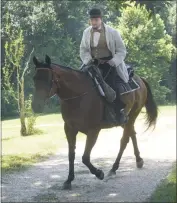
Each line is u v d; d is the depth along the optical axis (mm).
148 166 9695
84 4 40781
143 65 36125
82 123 7441
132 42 34906
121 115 8078
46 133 16828
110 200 6934
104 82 7602
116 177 8594
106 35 7871
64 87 7266
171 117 22688
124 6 9711
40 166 9969
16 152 12047
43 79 7020
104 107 7699
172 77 43969
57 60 38531
